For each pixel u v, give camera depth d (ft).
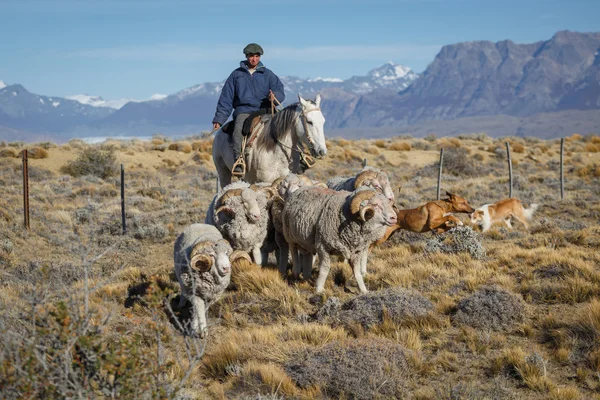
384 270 37.42
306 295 33.65
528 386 22.84
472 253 40.65
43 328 17.16
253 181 40.63
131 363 17.22
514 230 54.19
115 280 39.55
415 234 49.03
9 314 21.59
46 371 16.35
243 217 34.14
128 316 21.26
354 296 32.27
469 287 33.37
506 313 28.94
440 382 23.54
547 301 31.14
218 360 25.57
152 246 56.75
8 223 63.72
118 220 65.46
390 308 29.58
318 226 32.19
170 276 39.96
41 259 50.44
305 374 23.66
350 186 38.45
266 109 41.37
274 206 35.73
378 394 22.34
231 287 35.63
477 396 21.88
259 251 36.24
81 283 36.35
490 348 26.37
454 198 49.88
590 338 26.08
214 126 40.52
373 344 25.04
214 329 29.89
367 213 30.42
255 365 24.59
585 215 62.95
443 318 29.45
